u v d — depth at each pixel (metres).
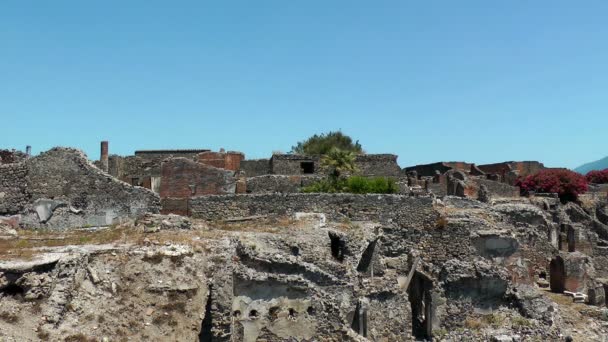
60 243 30.58
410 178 76.88
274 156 66.88
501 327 37.62
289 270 31.31
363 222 43.88
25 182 40.12
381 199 45.00
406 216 45.03
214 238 31.89
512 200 67.69
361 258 40.78
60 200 39.97
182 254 28.81
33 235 33.53
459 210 48.06
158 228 34.22
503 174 93.06
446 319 39.12
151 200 40.34
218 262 28.92
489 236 44.00
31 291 24.84
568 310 42.06
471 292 39.44
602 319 41.47
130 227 35.19
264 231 37.59
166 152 70.44
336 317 29.61
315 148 90.75
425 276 41.75
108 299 25.97
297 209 44.03
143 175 60.97
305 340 29.41
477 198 63.75
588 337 38.66
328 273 32.34
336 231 38.75
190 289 27.58
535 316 38.34
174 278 27.75
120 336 24.52
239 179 57.25
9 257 26.59
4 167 40.09
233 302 29.11
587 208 78.31
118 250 28.45
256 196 43.41
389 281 39.03
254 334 29.22
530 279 47.72
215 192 54.62
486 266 39.62
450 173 79.00
